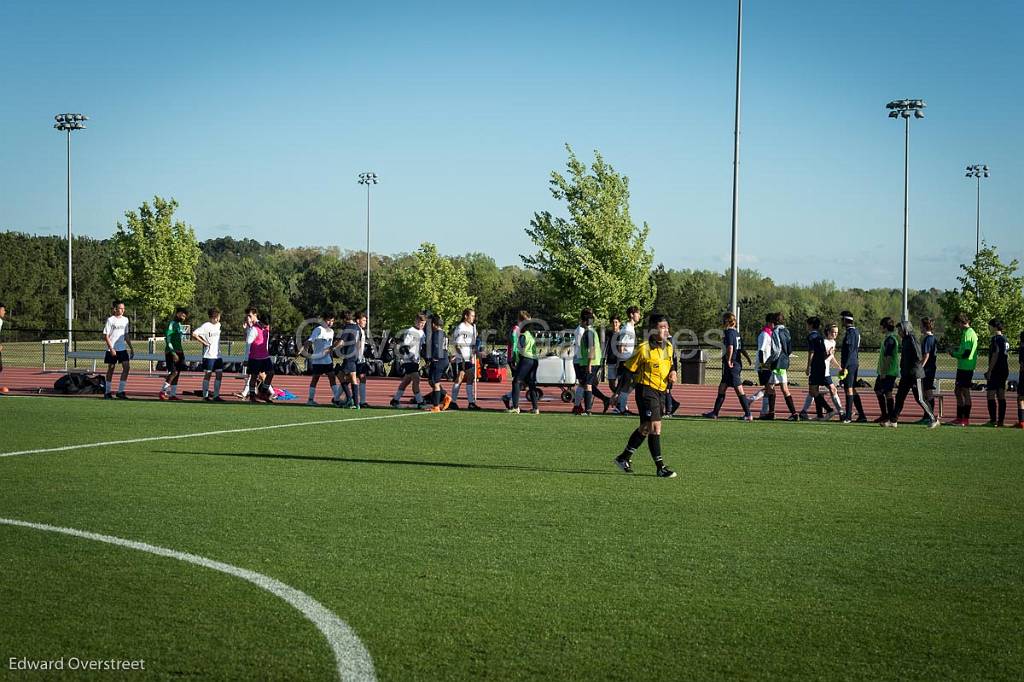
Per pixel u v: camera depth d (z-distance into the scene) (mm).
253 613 5531
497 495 9461
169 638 5098
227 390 24922
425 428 15797
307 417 17594
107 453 12352
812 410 21109
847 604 5828
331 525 7941
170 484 9945
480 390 25812
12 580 6164
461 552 7031
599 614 5582
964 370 17516
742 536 7668
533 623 5410
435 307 69875
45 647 4941
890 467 11688
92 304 91438
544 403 21906
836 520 8336
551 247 38219
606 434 15156
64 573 6340
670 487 10039
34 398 21625
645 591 6062
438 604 5746
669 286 67562
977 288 50625
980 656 4945
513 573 6465
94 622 5344
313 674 4617
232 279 101562
